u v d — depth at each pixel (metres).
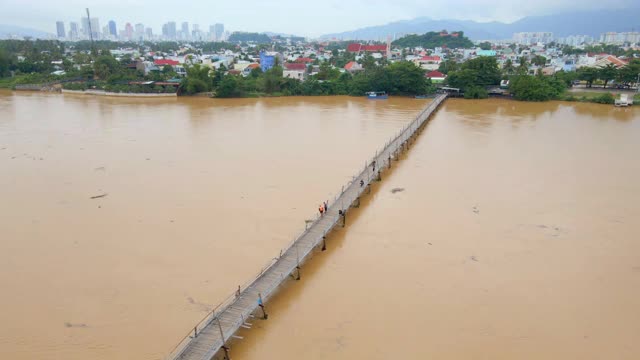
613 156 59.47
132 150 59.47
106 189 45.06
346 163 54.53
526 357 23.20
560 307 27.22
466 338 24.52
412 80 114.00
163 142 63.91
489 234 36.53
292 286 29.31
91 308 26.47
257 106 98.94
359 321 25.84
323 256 33.09
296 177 49.06
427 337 24.56
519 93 109.06
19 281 29.08
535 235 36.44
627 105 99.00
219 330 23.47
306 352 23.44
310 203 41.75
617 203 43.25
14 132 69.06
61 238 34.72
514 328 25.34
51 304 26.81
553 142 66.88
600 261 32.56
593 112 93.75
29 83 122.00
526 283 29.64
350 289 28.94
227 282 29.03
